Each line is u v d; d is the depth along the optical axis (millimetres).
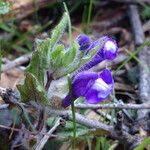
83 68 159
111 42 156
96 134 170
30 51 271
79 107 182
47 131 181
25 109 170
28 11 300
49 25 286
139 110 204
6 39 280
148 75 235
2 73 235
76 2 295
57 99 159
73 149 166
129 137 178
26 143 173
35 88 154
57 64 151
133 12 306
